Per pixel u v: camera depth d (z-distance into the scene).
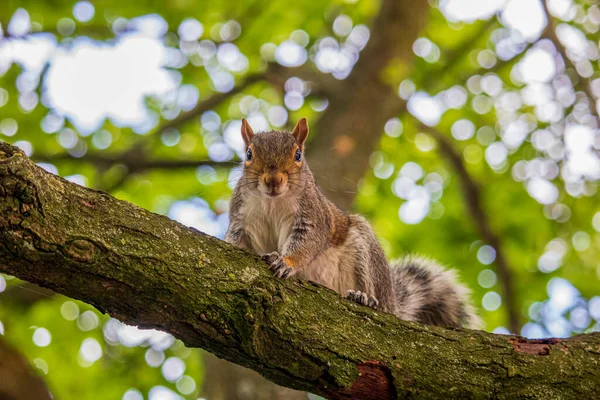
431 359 5.83
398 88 13.52
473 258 15.47
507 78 16.84
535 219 15.70
